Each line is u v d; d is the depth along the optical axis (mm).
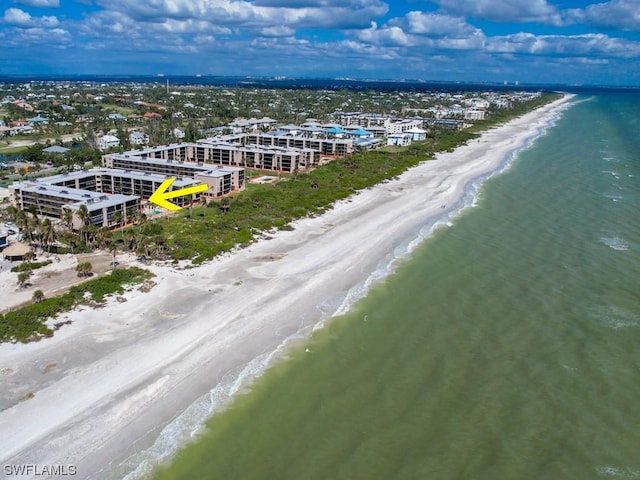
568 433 50750
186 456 47594
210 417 52500
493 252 98562
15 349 61656
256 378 58938
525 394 56625
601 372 60344
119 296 76125
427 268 90688
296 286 82312
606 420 52500
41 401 53188
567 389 57406
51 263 87875
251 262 91500
